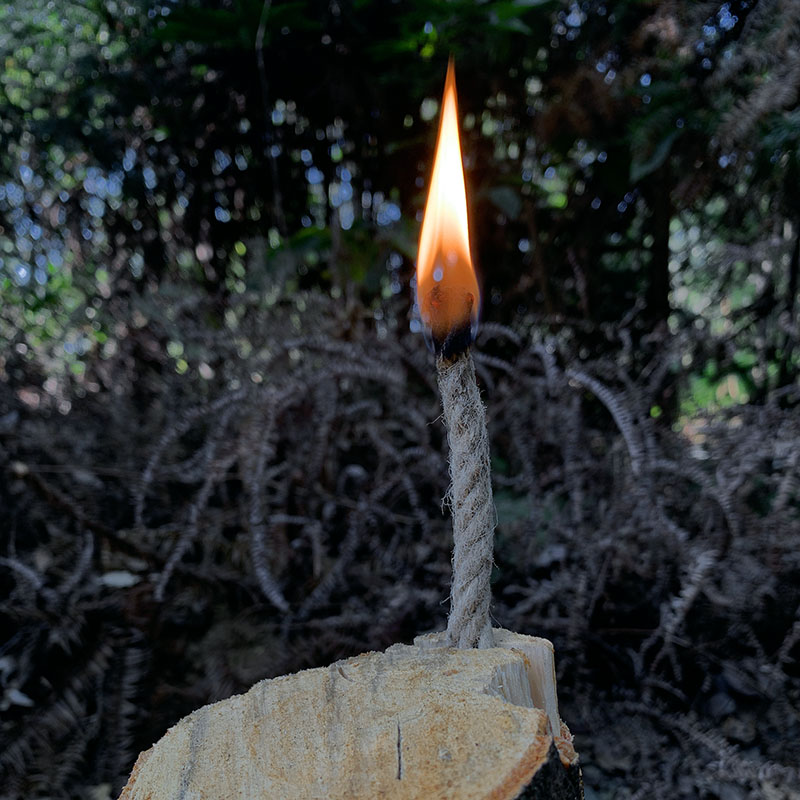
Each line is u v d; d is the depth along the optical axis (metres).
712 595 0.36
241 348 0.46
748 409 0.42
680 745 0.35
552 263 0.65
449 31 0.55
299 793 0.15
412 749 0.16
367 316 0.52
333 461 0.45
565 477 0.43
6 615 0.37
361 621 0.37
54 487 0.40
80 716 0.32
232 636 0.37
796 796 0.31
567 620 0.37
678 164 0.55
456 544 0.19
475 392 0.19
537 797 0.15
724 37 0.54
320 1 0.60
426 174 0.66
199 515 0.39
